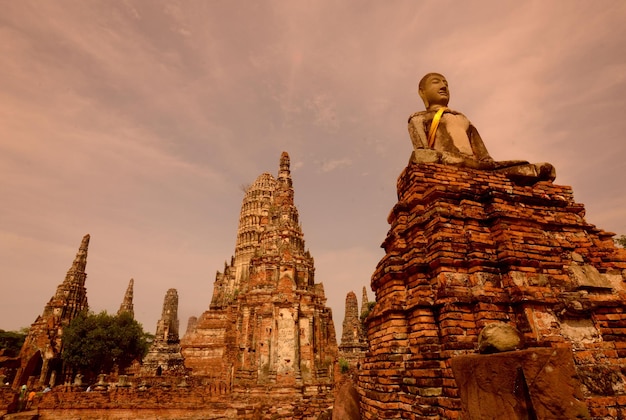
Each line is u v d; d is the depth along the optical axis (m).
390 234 9.69
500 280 7.65
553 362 3.95
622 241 21.75
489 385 4.31
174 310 62.66
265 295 35.38
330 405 24.89
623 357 7.01
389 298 8.66
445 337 7.05
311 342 32.81
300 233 44.59
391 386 7.71
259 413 24.61
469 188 9.21
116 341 53.38
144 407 29.61
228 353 36.31
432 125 10.86
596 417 5.91
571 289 7.63
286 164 52.31
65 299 64.75
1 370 49.16
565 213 8.94
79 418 29.14
